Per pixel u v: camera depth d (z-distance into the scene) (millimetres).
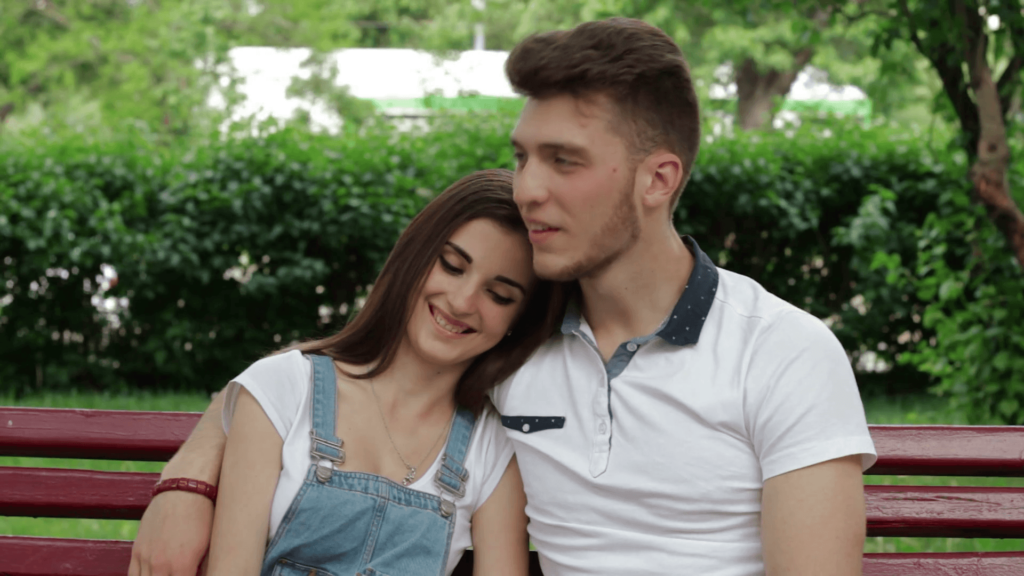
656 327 1806
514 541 1956
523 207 1727
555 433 1833
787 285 7578
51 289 7086
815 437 1623
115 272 7160
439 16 16797
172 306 7121
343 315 7320
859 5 5750
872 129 7602
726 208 7312
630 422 1752
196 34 14141
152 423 2025
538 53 1683
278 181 6902
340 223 6996
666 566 1709
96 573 1995
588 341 1814
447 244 1875
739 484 1699
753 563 1707
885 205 6773
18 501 2002
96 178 6887
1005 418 5133
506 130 7238
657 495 1719
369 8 18438
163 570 1729
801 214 7359
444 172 7016
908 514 1999
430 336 1894
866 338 7543
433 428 1972
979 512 2004
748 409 1693
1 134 7680
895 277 5406
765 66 15906
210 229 7027
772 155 7270
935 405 6820
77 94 15617
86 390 7234
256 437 1828
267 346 7316
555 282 1894
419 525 1878
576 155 1669
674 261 1809
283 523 1819
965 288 6867
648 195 1726
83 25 14953
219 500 1801
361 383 1956
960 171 5152
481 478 1962
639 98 1671
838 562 1577
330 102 15453
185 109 14078
